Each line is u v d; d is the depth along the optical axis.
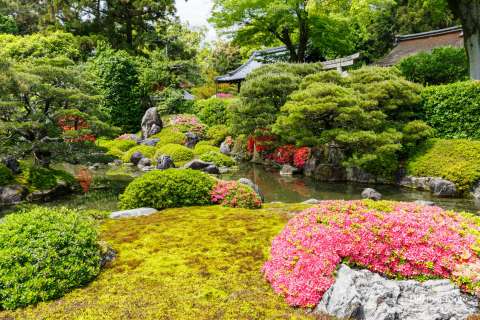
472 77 14.60
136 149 20.75
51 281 4.42
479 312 3.94
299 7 23.12
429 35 24.77
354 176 14.12
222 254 5.60
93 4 33.50
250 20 25.97
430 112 14.03
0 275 4.30
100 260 5.26
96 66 26.78
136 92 27.39
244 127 18.28
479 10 14.00
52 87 11.65
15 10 38.38
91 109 13.09
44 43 27.64
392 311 3.78
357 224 4.69
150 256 5.59
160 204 8.64
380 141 12.78
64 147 12.21
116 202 11.23
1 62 10.72
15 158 12.16
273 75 17.53
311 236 4.71
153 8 34.50
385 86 13.88
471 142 12.28
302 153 16.33
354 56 17.89
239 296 4.39
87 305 4.23
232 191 8.99
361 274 4.22
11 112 11.54
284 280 4.43
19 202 10.97
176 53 36.81
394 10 34.44
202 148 20.59
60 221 5.16
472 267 4.22
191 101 28.81
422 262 4.41
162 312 4.04
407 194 11.59
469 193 11.02
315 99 13.58
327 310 4.04
